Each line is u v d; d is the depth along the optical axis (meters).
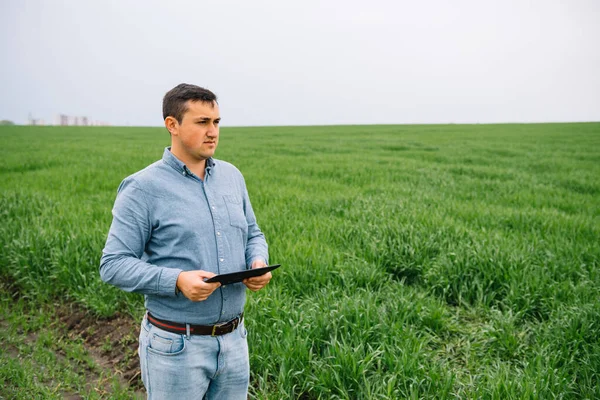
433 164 16.47
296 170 14.48
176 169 2.19
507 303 4.71
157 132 47.34
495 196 10.55
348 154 20.48
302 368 3.57
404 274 5.62
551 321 4.20
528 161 18.23
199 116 2.10
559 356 3.71
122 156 18.30
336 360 3.48
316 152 22.12
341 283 5.09
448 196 10.33
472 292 5.02
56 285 5.41
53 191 10.01
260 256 2.43
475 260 5.34
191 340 2.15
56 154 19.23
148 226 2.14
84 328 4.68
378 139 33.16
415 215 7.37
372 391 3.29
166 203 2.13
